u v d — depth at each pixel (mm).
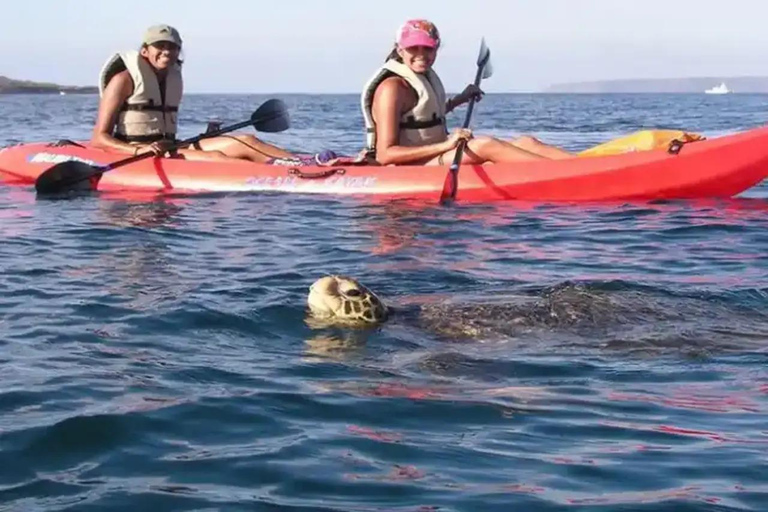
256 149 10570
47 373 4207
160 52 10297
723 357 4418
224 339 4770
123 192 9922
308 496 3057
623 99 82500
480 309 5078
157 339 4754
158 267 6438
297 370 4301
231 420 3697
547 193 9102
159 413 3740
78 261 6621
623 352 4496
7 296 5570
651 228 7809
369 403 3881
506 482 3152
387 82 9375
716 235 7508
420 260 6645
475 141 9422
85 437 3516
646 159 9023
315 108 45969
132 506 2992
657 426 3625
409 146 9406
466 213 8523
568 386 4082
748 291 5617
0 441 3465
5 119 29766
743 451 3369
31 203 9328
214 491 3094
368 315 4980
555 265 6512
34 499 3043
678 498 3008
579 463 3299
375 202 9102
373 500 3025
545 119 30609
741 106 49156
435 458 3352
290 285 5871
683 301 5273
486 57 10000
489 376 4215
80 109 40750
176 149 10344
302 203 9102
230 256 6820
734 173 8938
